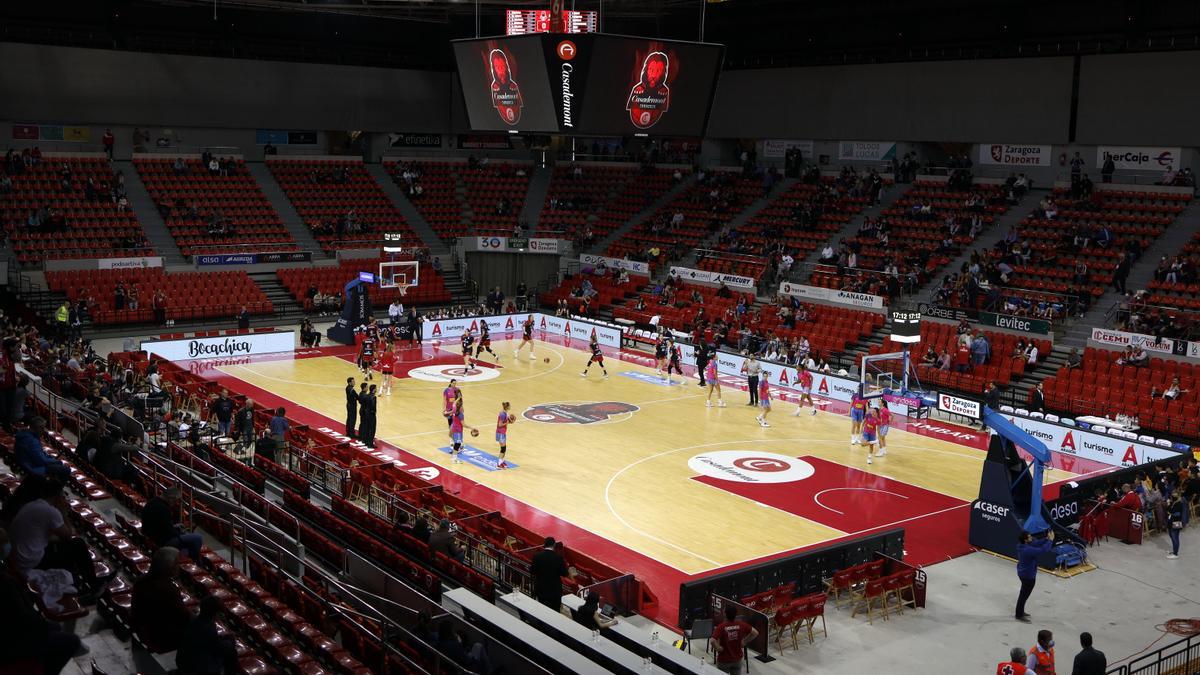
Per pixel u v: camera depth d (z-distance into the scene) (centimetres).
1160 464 2697
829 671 1756
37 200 4975
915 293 4556
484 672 1434
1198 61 4262
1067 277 4262
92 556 1427
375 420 3027
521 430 3312
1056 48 4753
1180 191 4400
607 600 1944
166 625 1097
